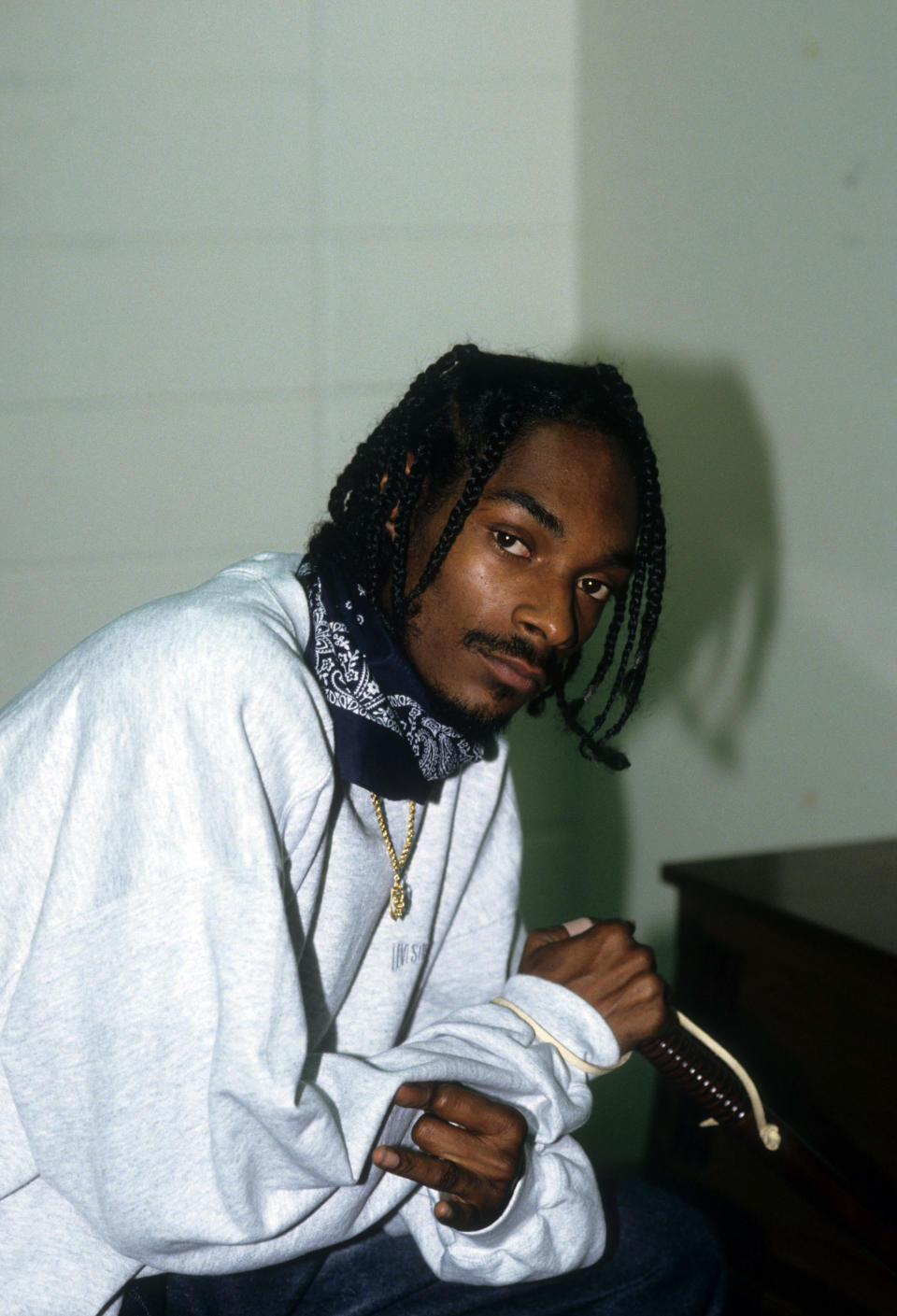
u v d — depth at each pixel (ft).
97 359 7.28
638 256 7.23
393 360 7.72
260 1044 2.59
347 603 3.03
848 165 5.51
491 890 3.71
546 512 2.88
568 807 8.07
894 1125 3.58
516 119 7.76
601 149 7.56
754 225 6.17
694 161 6.63
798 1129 3.92
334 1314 3.14
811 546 5.90
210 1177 2.67
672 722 7.06
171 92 7.22
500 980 3.67
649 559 3.24
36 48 7.02
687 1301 3.35
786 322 5.99
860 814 5.67
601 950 3.29
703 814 6.83
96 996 2.65
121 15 7.10
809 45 5.71
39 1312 2.80
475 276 7.80
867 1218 3.34
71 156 7.13
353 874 3.16
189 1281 3.14
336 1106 2.83
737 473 6.42
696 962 4.39
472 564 2.94
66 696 2.81
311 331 7.57
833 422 5.70
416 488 3.05
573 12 7.76
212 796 2.66
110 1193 2.68
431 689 3.06
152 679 2.70
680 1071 3.36
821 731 5.90
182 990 2.65
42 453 7.27
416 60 7.57
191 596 2.91
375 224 7.61
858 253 5.49
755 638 6.32
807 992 3.91
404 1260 3.33
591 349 7.82
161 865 2.65
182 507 7.48
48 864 2.78
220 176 7.34
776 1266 4.00
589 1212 3.18
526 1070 3.05
